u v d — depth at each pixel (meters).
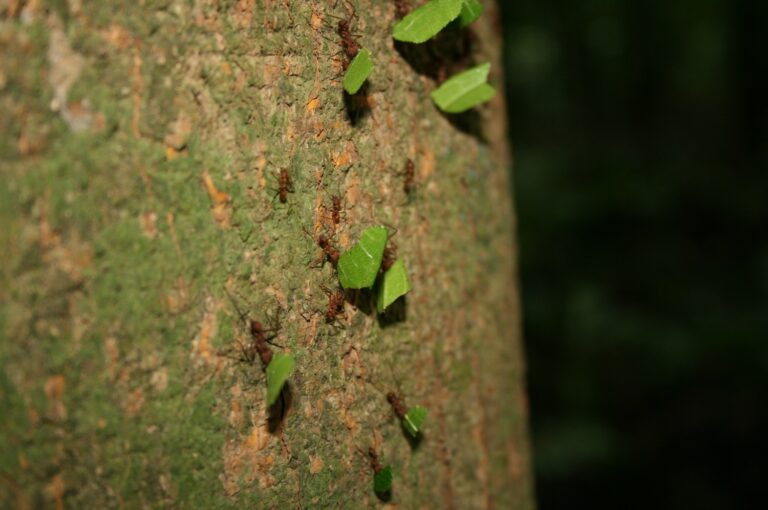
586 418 1.01
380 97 0.41
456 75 0.43
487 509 0.45
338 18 0.39
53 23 0.35
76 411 0.36
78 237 0.36
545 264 1.27
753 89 1.52
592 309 1.14
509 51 1.79
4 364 0.35
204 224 0.37
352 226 0.40
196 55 0.37
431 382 0.42
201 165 0.37
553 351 1.13
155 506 0.37
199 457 0.37
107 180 0.36
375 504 0.41
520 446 0.47
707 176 1.39
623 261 1.25
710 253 1.26
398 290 0.40
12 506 0.36
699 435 0.93
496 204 0.45
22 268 0.35
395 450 0.41
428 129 0.42
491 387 0.45
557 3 1.74
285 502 0.39
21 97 0.35
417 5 0.42
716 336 1.02
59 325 0.36
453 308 0.43
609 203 1.31
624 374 1.05
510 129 1.81
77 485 0.36
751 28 1.48
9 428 0.35
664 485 0.90
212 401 0.37
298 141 0.39
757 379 0.93
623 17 1.74
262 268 0.38
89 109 0.36
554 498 0.90
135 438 0.36
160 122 0.36
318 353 0.39
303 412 0.39
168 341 0.37
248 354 0.38
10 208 0.35
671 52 1.75
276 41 0.38
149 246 0.36
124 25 0.36
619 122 1.81
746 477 0.88
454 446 0.43
